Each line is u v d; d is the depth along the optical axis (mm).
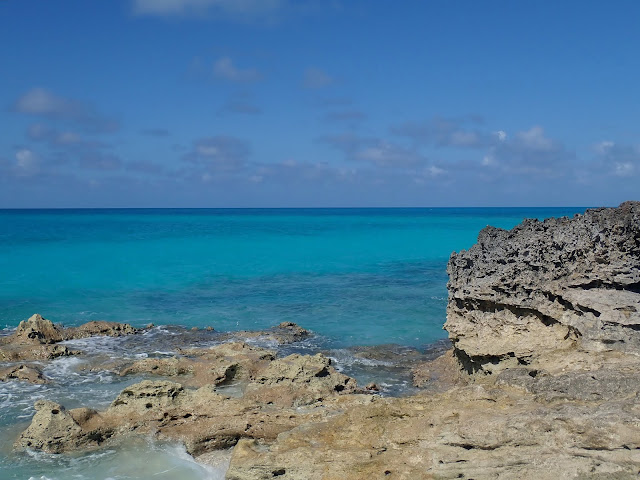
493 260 19156
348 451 12203
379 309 34094
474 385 14195
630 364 14281
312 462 12016
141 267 49156
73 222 117250
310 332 29219
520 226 19766
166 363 22203
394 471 11516
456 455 11477
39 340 25766
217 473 14695
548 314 17547
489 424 11672
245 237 79250
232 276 45531
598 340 16016
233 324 31094
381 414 13203
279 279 44312
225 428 15953
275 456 12391
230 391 19781
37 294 37812
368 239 77750
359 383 21219
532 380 13953
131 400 17344
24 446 15805
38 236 75688
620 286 16703
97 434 16125
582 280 17266
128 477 14445
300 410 16750
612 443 10844
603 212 17844
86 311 33688
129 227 99938
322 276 45875
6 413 18172
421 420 12672
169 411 16906
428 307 34500
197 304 35625
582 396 12773
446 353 23641
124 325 29203
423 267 51094
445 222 128625
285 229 98812
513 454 11203
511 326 18109
